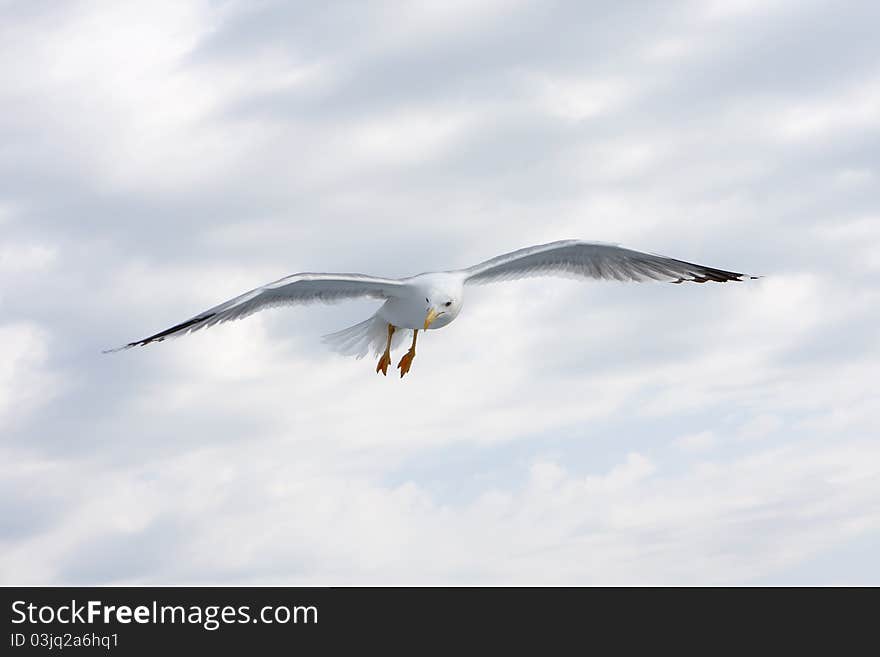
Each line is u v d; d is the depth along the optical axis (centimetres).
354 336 1347
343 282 1170
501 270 1280
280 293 1182
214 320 1149
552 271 1302
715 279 1323
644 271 1325
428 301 1185
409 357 1308
